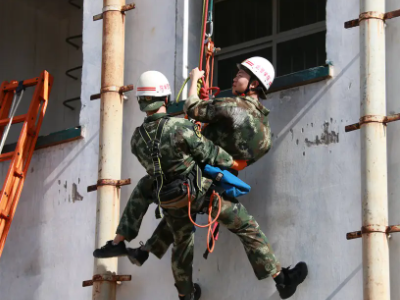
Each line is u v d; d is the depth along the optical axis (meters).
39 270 9.02
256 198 7.69
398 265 6.76
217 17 10.27
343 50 7.45
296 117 7.61
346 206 7.12
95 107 9.03
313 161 7.41
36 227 9.19
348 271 6.98
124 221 7.46
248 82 7.29
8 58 12.08
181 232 7.25
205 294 7.79
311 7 9.53
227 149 7.15
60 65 12.58
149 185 7.39
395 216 6.88
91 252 8.64
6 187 8.95
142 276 8.25
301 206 7.39
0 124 9.61
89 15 9.33
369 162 6.91
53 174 9.22
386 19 7.25
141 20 8.98
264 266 7.07
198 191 6.94
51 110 12.40
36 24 12.48
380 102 7.04
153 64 8.76
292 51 9.55
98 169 8.49
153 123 7.12
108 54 8.69
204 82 7.48
